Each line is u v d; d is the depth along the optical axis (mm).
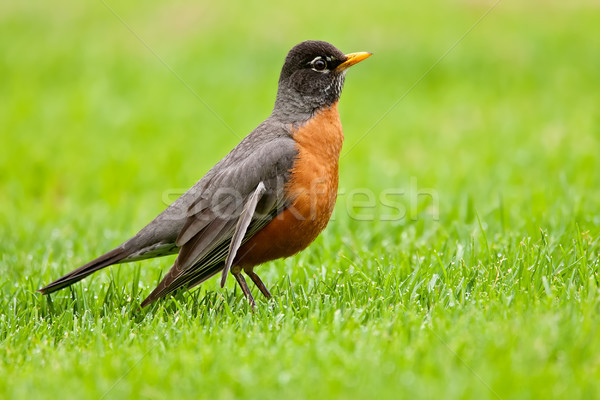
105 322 7828
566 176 13953
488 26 28625
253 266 8812
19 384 6129
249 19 30688
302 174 8617
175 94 22797
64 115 21047
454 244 9961
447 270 8523
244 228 8102
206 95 22766
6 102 22109
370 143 18438
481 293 7770
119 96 22797
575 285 7848
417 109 21344
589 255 8602
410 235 10875
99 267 8680
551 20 29344
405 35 27375
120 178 16156
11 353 6918
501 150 16859
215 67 25234
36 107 21719
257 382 5945
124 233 12070
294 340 6793
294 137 8875
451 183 14430
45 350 7016
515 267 8359
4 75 24797
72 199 15117
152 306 8445
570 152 15867
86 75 24766
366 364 6113
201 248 8344
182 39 28453
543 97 21609
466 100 21844
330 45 9242
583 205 11258
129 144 18719
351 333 6879
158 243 8781
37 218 13352
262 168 8523
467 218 11586
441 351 6273
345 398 5629
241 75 24594
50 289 8414
